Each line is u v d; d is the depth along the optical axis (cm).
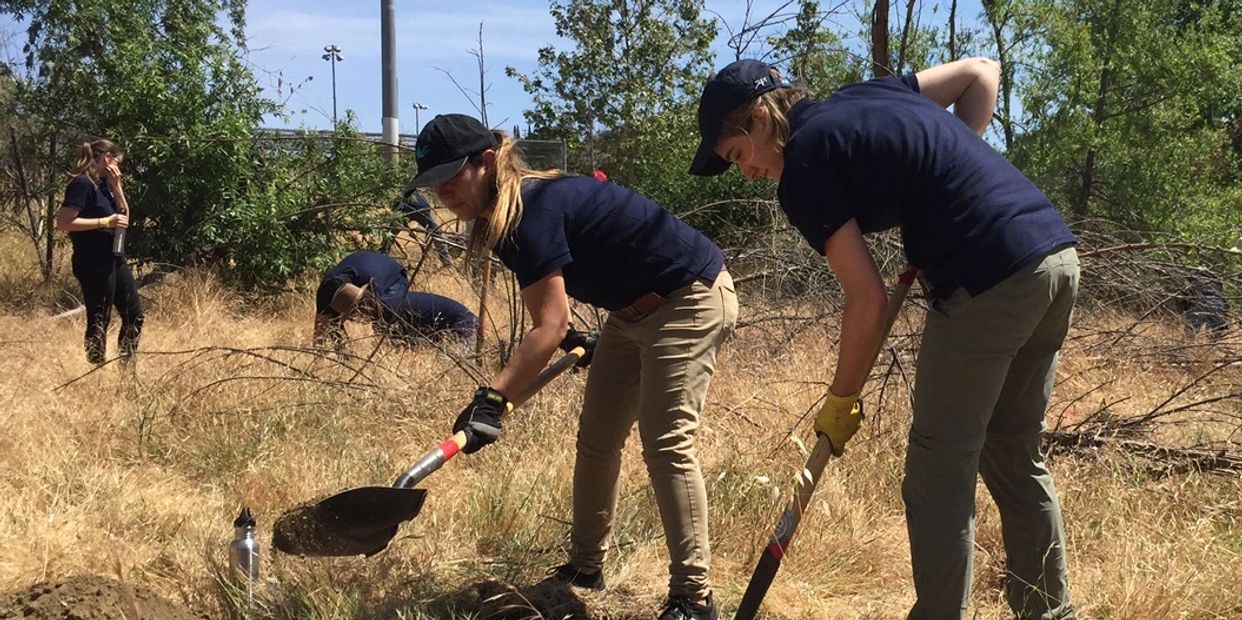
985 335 282
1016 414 313
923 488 296
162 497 435
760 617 350
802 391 592
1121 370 623
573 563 366
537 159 1207
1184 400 596
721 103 300
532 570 379
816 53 1125
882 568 392
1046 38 1477
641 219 322
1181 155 1469
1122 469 464
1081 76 1456
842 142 280
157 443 500
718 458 480
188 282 935
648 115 1208
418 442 525
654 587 374
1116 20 1464
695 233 334
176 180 1003
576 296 340
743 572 387
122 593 313
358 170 1038
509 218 309
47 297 1024
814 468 302
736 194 1043
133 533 398
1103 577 366
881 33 933
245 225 996
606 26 1223
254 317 924
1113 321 677
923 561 296
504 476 445
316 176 1041
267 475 451
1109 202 1479
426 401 565
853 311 283
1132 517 416
